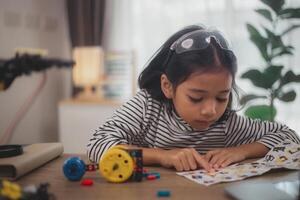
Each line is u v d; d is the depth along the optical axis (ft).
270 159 2.54
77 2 7.93
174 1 7.71
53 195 1.85
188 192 1.93
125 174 2.12
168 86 2.87
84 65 7.20
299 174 2.16
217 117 2.72
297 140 3.04
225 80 2.51
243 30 7.23
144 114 3.19
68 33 8.36
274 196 1.76
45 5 7.81
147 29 7.93
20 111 6.89
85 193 1.94
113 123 3.04
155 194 1.90
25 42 7.12
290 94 5.37
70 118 7.15
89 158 2.75
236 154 2.66
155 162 2.59
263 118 5.33
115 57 7.59
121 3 8.03
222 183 2.09
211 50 2.56
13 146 2.53
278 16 5.41
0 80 1.85
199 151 3.19
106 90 7.58
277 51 5.47
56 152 2.80
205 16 7.52
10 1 6.67
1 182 1.76
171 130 3.14
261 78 5.32
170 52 2.89
